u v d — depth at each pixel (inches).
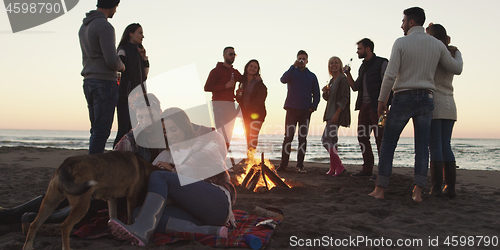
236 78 247.1
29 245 75.8
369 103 216.8
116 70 131.9
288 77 248.5
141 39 169.9
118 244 84.8
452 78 160.2
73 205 76.1
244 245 83.7
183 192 88.5
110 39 125.7
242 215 115.6
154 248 79.7
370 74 208.7
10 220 97.3
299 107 250.2
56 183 75.4
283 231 100.7
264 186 178.4
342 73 244.1
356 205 141.5
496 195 168.6
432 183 162.7
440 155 159.3
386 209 133.9
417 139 151.4
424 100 148.0
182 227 87.5
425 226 110.4
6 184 177.0
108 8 134.9
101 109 128.7
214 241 84.2
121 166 84.7
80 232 89.7
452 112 157.6
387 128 154.6
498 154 959.0
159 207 84.0
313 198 159.2
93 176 77.9
